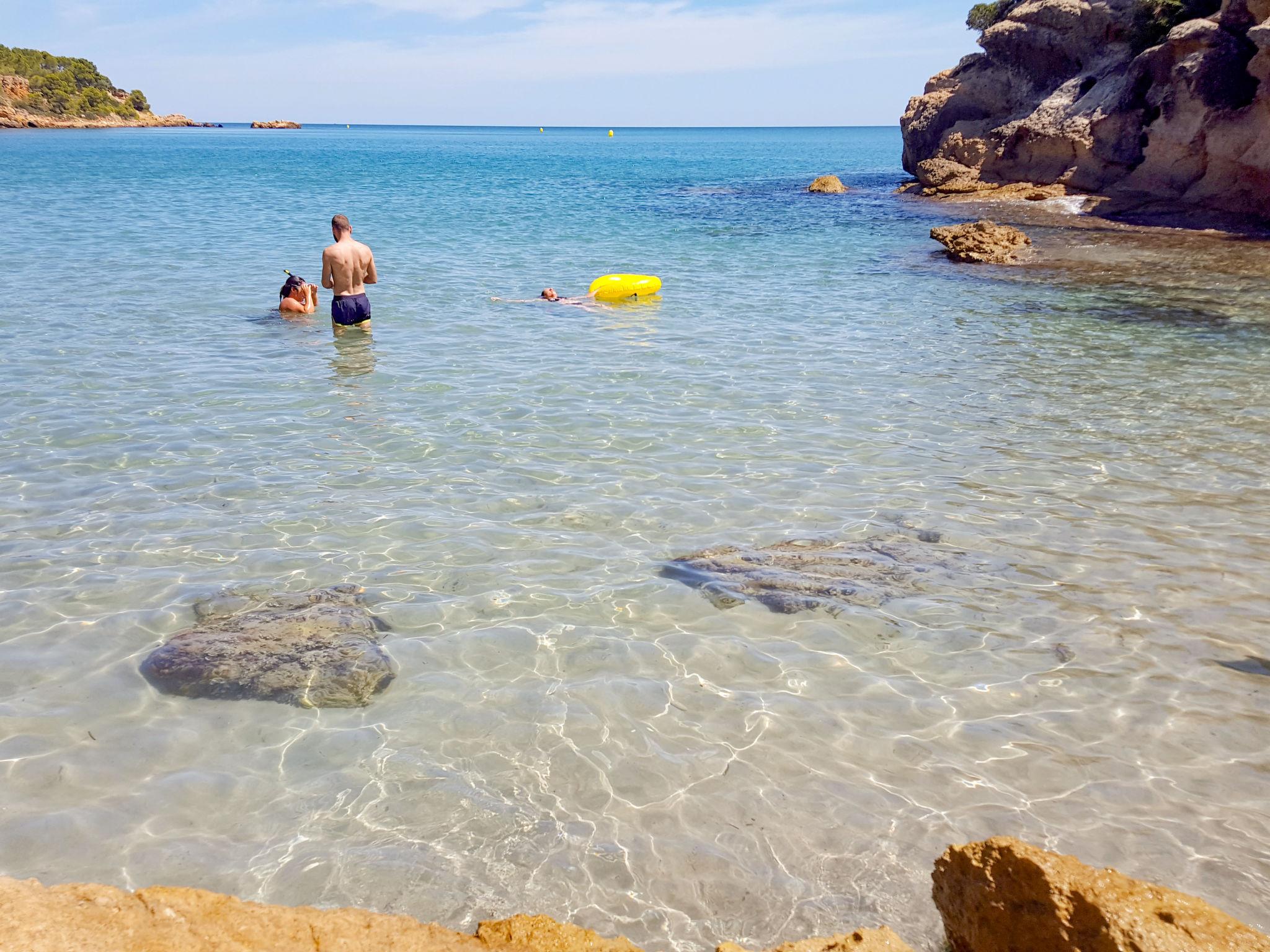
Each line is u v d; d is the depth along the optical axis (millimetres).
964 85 35156
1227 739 4230
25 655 4703
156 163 55438
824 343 12195
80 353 10695
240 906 2273
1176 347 11930
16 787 3760
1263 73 22516
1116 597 5551
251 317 13000
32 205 27703
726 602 5422
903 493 7129
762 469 7621
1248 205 24016
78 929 2059
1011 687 4629
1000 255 19328
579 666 4738
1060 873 2377
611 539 6262
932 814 3711
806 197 35906
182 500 6730
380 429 8422
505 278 16984
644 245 21734
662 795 3793
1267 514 6789
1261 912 3213
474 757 4016
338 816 3633
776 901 3244
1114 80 28891
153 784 3803
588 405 9281
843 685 4633
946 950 3021
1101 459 7934
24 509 6469
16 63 134875
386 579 5617
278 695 4434
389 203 31766
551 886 3287
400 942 2256
